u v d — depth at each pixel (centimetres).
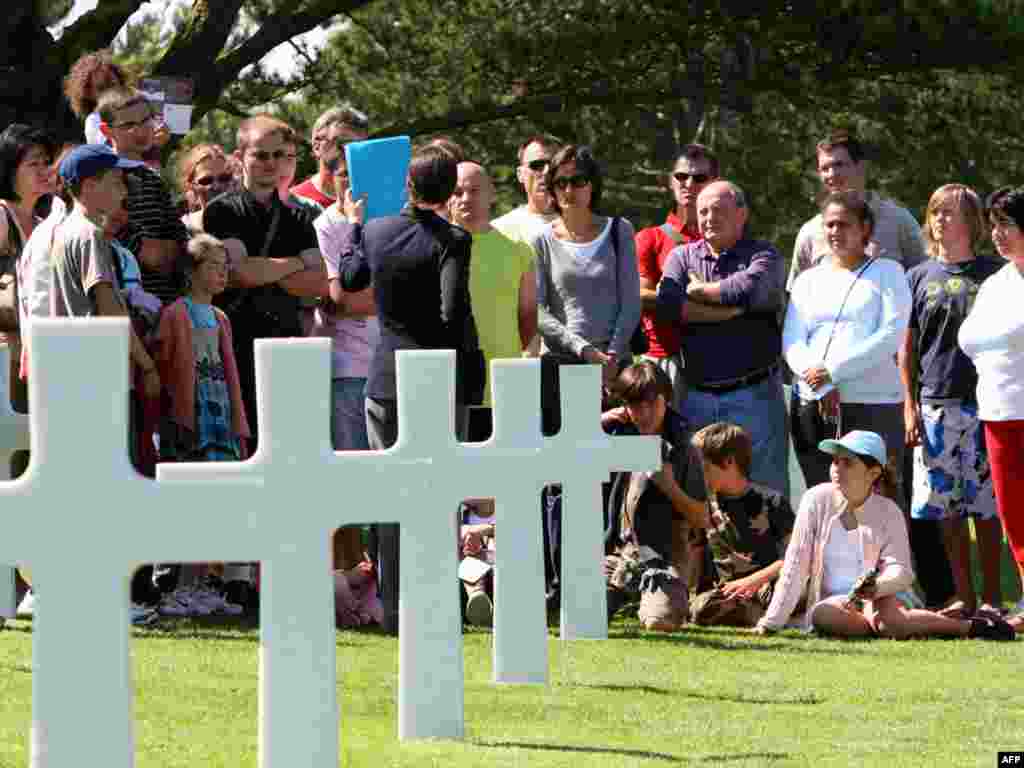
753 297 1881
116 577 799
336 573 1633
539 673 1311
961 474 1856
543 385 1792
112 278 1481
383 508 1034
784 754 1080
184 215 1845
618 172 4728
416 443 1104
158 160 1803
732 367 1895
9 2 3216
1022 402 1714
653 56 3775
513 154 4431
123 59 4400
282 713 863
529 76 3891
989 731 1179
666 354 1939
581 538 1552
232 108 4169
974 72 3544
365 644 1484
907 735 1160
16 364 1580
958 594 1875
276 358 884
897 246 2012
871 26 3394
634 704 1243
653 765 1026
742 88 3697
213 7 3447
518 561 1299
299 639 865
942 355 1859
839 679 1389
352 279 1598
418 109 4122
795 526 1703
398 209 1658
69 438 792
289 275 1698
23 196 1617
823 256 2002
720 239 1908
